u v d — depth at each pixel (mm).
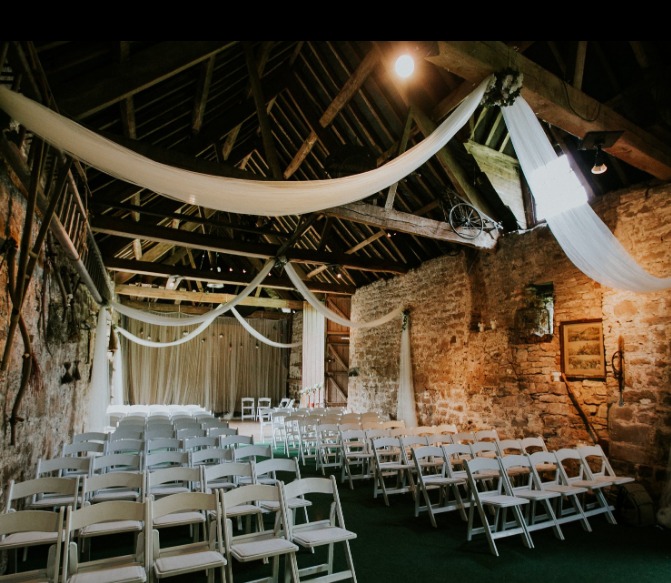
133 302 14383
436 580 3389
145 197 7730
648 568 3648
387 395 10172
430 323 9016
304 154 8289
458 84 5914
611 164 5664
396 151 7195
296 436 9180
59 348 5059
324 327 12656
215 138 6828
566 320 6227
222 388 15172
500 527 4477
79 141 2510
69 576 2527
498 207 7211
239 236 12875
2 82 2754
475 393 7688
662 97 4852
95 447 4734
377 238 9625
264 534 3188
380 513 5016
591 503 4988
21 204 3463
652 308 5211
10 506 3148
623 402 5391
